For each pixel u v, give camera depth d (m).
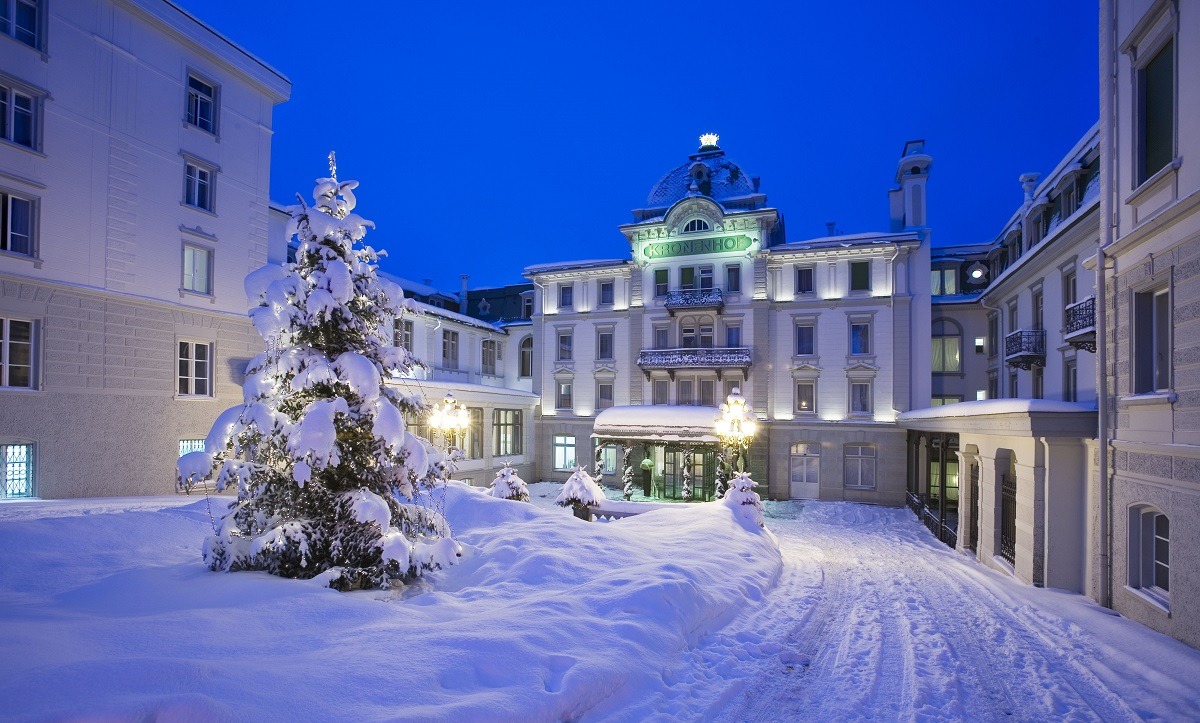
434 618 7.04
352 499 8.74
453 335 36.44
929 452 25.98
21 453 16.67
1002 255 29.61
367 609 7.01
